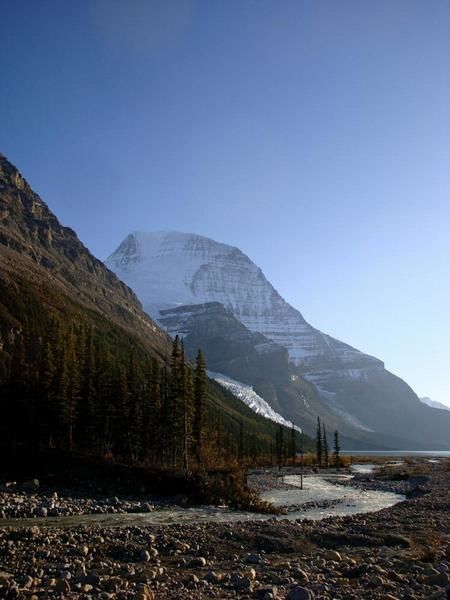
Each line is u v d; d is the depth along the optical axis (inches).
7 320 6131.9
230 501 2305.6
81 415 3499.0
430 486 3174.2
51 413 3184.1
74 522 1590.8
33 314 7017.7
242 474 2642.7
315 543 1139.3
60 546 1001.5
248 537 1151.6
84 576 728.3
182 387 2918.3
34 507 1850.4
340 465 7081.7
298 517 1932.8
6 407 3292.3
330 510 2220.7
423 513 1713.8
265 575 803.4
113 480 2516.0
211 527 1343.5
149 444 3459.6
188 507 2191.2
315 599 641.6
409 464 7317.9
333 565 892.6
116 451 3592.5
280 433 6373.0
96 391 3560.5
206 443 3580.2
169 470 2677.2
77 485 2458.2
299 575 796.6
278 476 4640.8
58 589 657.6
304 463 7337.6
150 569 794.8
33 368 3668.8
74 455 2773.1
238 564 903.7
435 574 767.1
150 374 3978.8
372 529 1305.4
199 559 900.0
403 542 1143.6
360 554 1008.2
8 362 4439.0
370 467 7071.9
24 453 2751.0
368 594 671.1
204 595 661.9
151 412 3501.5
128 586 693.3
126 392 3587.6
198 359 3447.3
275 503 2501.2
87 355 3976.4
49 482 2465.6
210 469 2815.0
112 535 1168.2
